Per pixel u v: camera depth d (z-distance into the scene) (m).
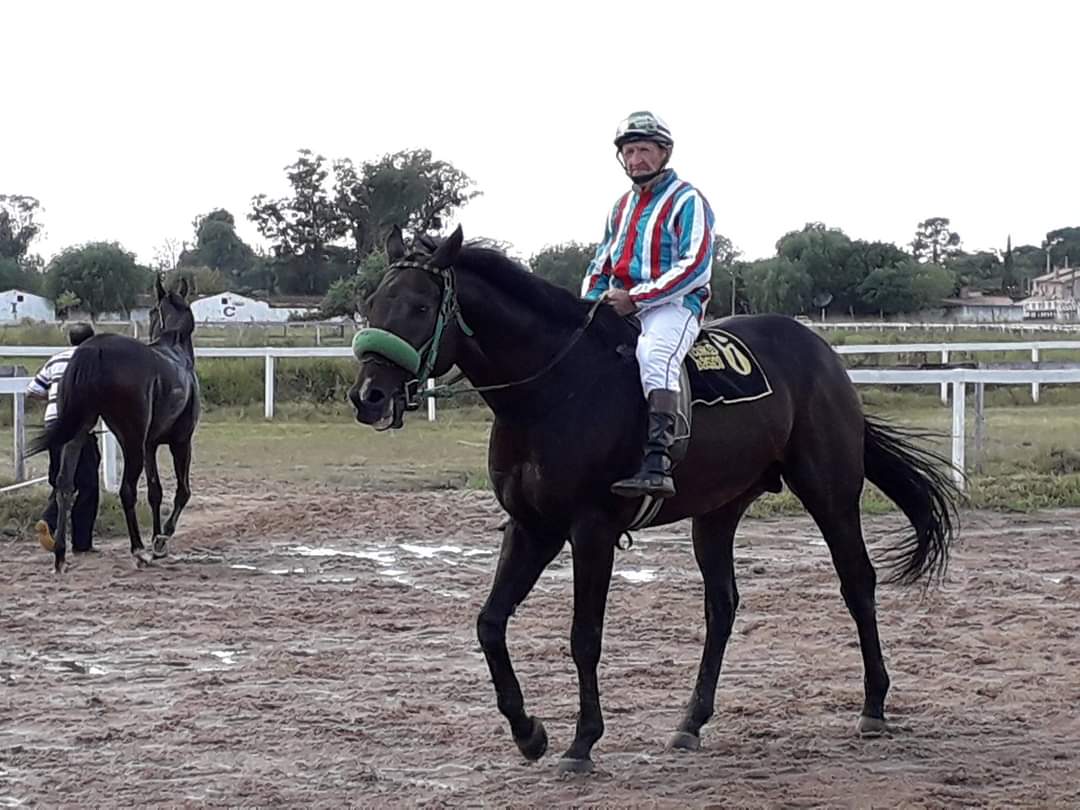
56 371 10.14
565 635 7.45
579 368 5.07
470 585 8.95
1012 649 7.05
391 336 4.77
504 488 5.16
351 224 51.62
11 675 6.63
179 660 6.93
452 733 5.60
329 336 32.19
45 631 7.61
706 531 5.83
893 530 10.85
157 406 9.67
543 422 5.01
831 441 5.84
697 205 5.29
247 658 6.99
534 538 5.24
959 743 5.46
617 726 5.75
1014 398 23.52
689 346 5.25
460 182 49.72
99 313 56.44
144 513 11.63
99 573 9.34
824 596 8.39
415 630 7.64
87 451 10.06
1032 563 9.49
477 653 7.08
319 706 6.03
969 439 16.16
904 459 6.11
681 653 7.08
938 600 8.24
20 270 72.81
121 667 6.80
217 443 17.47
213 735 5.57
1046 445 15.13
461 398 22.41
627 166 5.36
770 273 55.12
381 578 9.20
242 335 31.61
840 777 4.99
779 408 5.66
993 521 11.35
